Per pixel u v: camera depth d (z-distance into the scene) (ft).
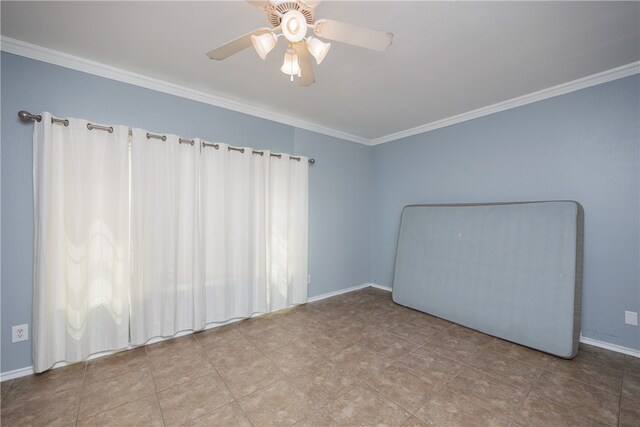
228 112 9.52
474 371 6.63
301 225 11.25
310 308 11.07
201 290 8.52
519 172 9.23
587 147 7.89
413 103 9.73
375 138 14.05
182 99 8.58
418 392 5.85
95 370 6.59
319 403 5.51
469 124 10.57
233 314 9.41
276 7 4.09
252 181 9.77
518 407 5.39
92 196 6.97
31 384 6.04
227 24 5.75
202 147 8.65
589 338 7.88
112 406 5.40
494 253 8.89
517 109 9.29
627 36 6.02
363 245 14.02
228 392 5.83
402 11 5.34
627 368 6.68
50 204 6.38
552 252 7.73
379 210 13.98
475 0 5.04
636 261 7.21
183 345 7.86
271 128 10.63
